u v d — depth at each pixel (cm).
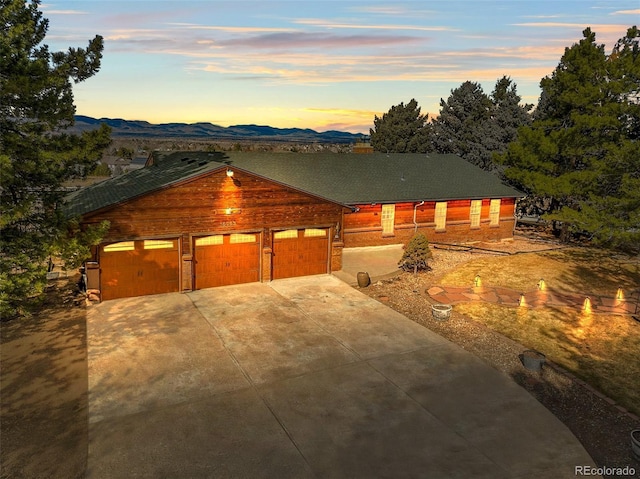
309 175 2781
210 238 1952
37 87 1336
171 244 1872
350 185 2742
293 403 1122
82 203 1869
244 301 1827
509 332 1586
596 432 1041
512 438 1007
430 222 2872
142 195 1773
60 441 966
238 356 1359
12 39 1359
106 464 895
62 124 1511
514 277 2230
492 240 3114
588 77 2744
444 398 1159
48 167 1438
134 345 1412
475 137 4550
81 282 1919
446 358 1372
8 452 930
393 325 1616
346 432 1012
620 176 2273
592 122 2586
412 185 2905
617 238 2173
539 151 2923
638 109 2520
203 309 1730
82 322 1581
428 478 877
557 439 1007
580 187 2648
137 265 1827
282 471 886
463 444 983
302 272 2180
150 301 1798
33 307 1700
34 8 1538
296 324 1608
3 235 1408
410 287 2047
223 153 2928
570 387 1233
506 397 1169
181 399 1127
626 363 1374
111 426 1015
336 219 2208
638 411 1128
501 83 5653
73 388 1168
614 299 1928
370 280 2125
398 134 5497
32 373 1238
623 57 2669
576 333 1583
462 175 3209
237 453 934
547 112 3306
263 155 2964
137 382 1200
